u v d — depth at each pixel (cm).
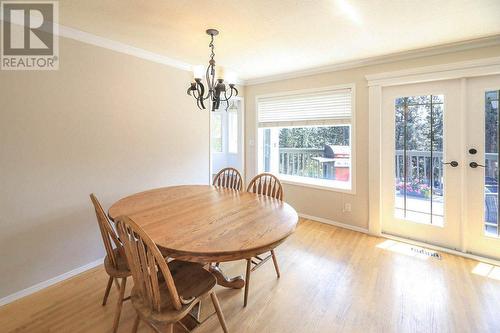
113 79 251
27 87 198
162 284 143
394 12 190
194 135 339
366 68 306
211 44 231
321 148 374
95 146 241
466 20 202
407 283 213
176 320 119
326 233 319
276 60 305
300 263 246
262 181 267
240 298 195
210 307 184
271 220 161
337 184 354
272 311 181
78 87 226
